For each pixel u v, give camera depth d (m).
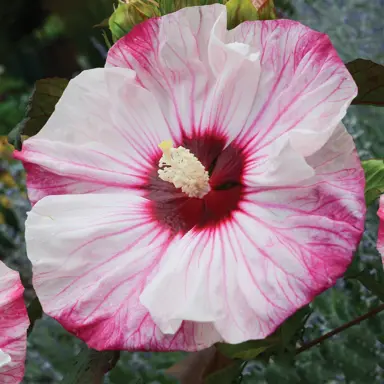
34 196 0.75
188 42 0.74
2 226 1.18
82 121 0.75
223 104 0.75
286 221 0.69
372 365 0.89
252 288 0.68
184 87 0.76
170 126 0.77
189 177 0.74
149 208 0.75
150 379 0.99
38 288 0.71
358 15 1.00
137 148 0.76
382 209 0.69
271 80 0.73
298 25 0.72
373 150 0.96
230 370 0.78
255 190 0.72
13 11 1.87
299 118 0.71
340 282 0.91
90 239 0.72
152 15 0.77
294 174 0.68
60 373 1.05
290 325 0.76
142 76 0.76
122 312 0.70
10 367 0.73
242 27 0.73
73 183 0.75
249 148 0.74
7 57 1.95
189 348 0.68
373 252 0.90
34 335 1.07
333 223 0.67
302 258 0.67
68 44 1.94
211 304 0.68
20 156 0.74
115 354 0.76
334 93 0.70
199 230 0.73
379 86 0.78
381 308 0.81
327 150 0.69
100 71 0.74
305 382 0.90
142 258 0.72
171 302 0.69
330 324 0.92
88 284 0.71
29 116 0.79
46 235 0.72
